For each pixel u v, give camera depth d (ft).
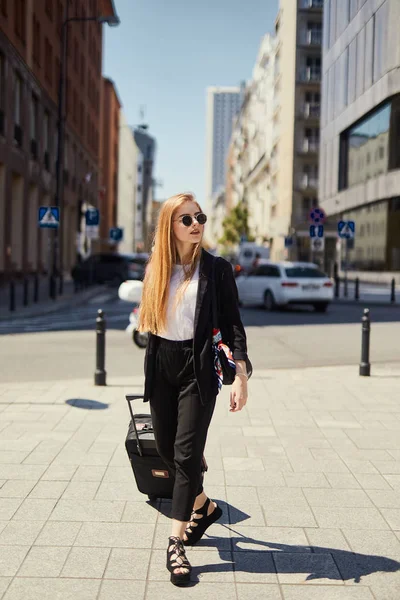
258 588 9.77
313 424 19.53
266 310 65.46
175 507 10.24
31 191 108.88
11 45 86.89
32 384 25.45
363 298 80.28
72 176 143.54
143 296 10.52
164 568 10.39
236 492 13.84
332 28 120.26
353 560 10.72
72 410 20.94
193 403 10.19
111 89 233.96
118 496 13.50
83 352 35.04
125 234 301.02
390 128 97.09
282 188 179.93
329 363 32.24
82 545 11.18
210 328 10.18
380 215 107.86
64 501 13.19
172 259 10.47
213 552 11.02
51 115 118.93
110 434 18.11
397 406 21.97
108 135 233.96
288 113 174.60
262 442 17.58
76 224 150.61
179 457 10.20
